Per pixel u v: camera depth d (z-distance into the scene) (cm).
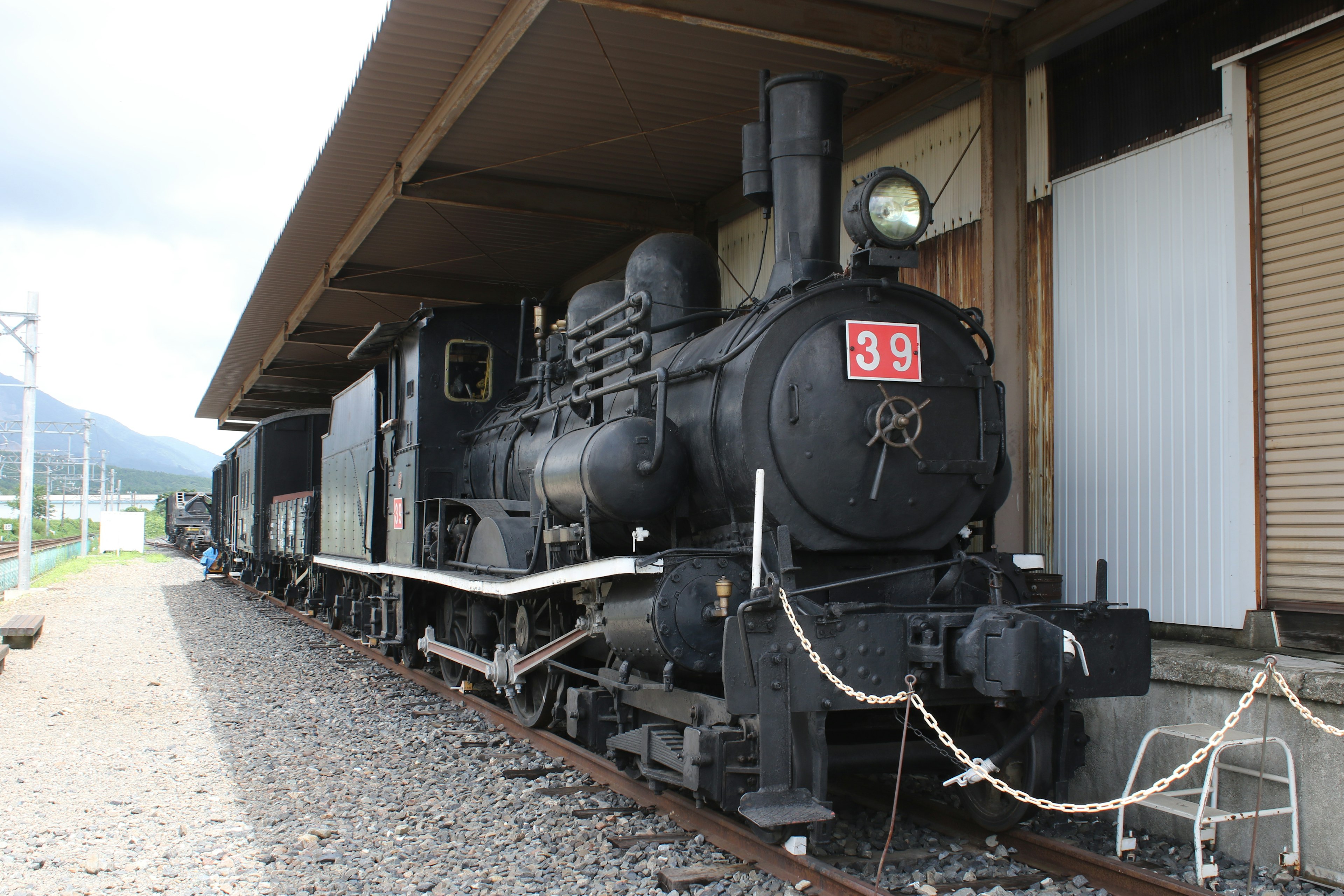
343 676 1126
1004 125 815
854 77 919
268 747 779
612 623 589
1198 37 690
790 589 494
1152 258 721
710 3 732
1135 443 729
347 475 1352
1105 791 621
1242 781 539
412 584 1088
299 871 508
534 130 1043
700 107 988
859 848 529
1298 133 630
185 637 1478
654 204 1253
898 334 563
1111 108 758
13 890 483
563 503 662
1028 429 823
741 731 488
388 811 607
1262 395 647
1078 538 773
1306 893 482
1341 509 598
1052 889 480
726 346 585
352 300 1652
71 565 3797
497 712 869
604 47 864
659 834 544
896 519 555
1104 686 516
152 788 665
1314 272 619
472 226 1295
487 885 487
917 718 586
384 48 841
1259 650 623
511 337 1066
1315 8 610
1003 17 800
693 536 629
